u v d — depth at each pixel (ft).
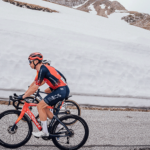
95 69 19.49
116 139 10.50
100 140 10.15
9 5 51.57
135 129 12.35
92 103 17.56
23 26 21.15
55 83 8.09
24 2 62.69
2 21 20.16
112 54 22.54
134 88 19.60
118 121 13.60
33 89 7.63
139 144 10.20
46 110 8.66
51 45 19.95
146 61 23.93
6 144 8.19
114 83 19.25
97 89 18.20
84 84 18.10
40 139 9.50
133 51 25.44
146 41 32.14
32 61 7.82
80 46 21.97
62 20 49.93
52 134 8.26
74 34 23.99
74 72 18.47
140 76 20.79
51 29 23.13
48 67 8.02
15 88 15.90
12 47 17.95
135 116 15.46
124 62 21.27
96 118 13.75
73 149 8.61
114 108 17.53
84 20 61.16
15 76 16.52
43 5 71.87
